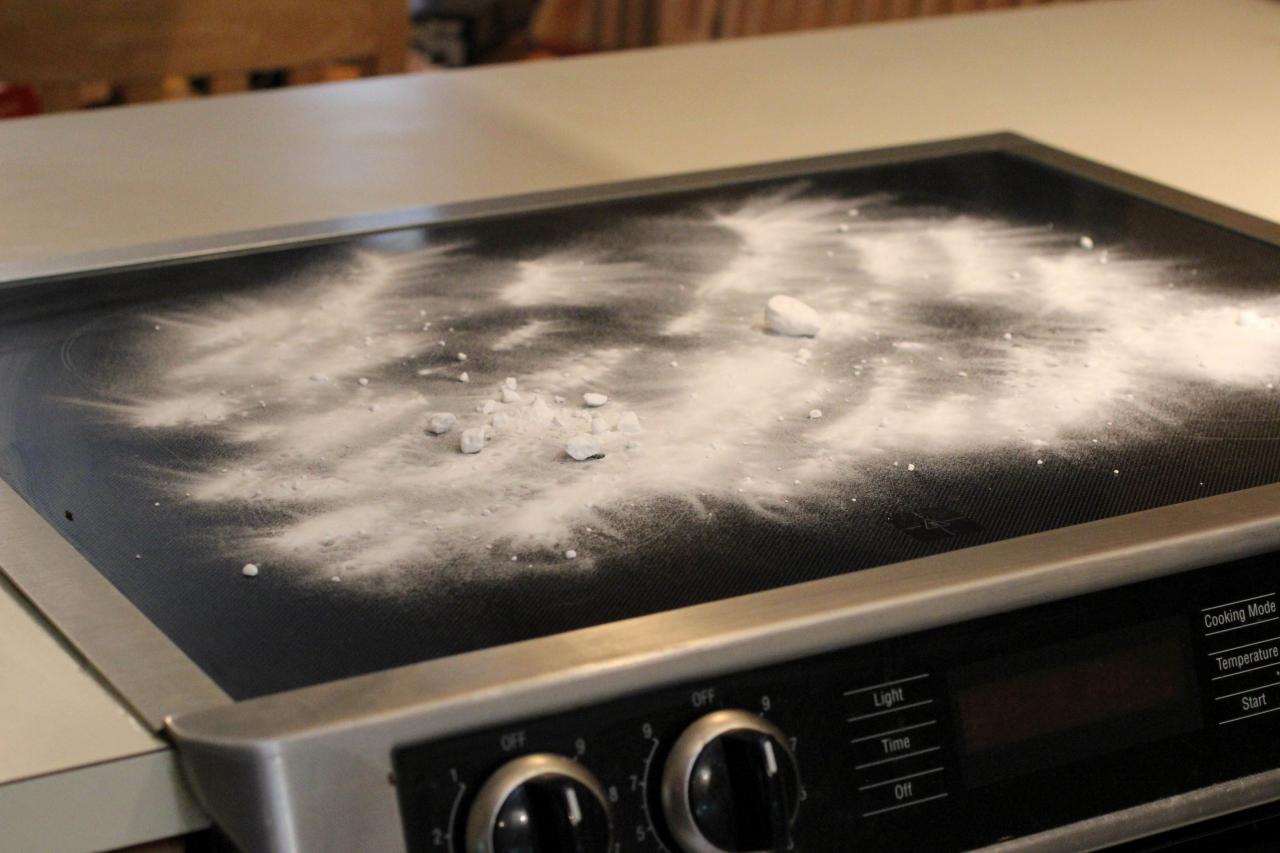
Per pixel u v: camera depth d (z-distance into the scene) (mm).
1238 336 856
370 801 524
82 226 1075
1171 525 640
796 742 576
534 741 542
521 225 1063
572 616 590
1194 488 682
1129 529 637
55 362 840
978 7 2764
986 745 602
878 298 918
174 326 891
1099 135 1290
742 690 569
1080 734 618
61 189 1158
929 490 685
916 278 952
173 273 974
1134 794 625
